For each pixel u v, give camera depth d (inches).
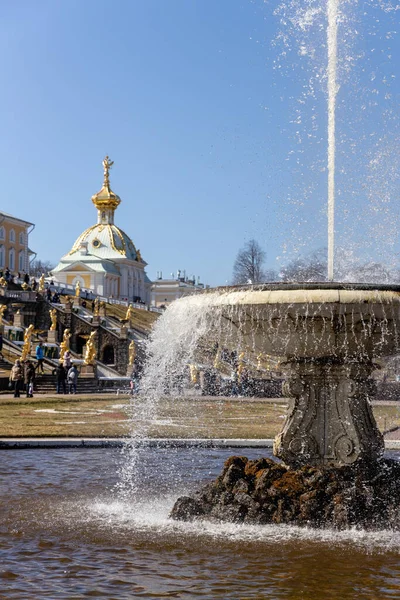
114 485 547.5
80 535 397.7
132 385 1731.1
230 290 430.3
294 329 420.2
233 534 400.5
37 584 317.1
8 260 4771.2
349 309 404.5
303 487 429.7
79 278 5580.7
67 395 1581.0
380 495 426.3
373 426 458.9
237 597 302.8
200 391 1736.0
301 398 457.7
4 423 889.5
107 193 6092.5
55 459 659.4
